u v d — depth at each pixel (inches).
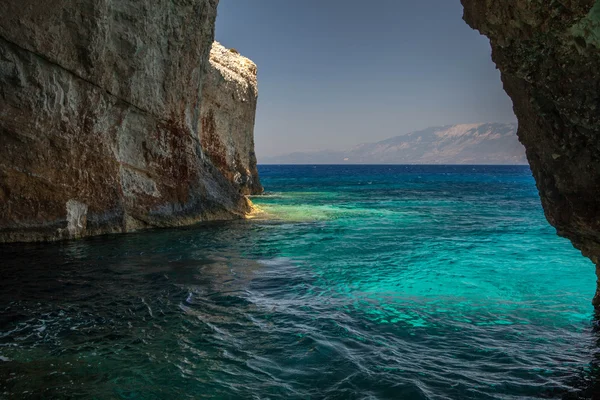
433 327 224.4
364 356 187.6
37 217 437.4
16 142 415.2
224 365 176.9
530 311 252.7
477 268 367.6
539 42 156.3
